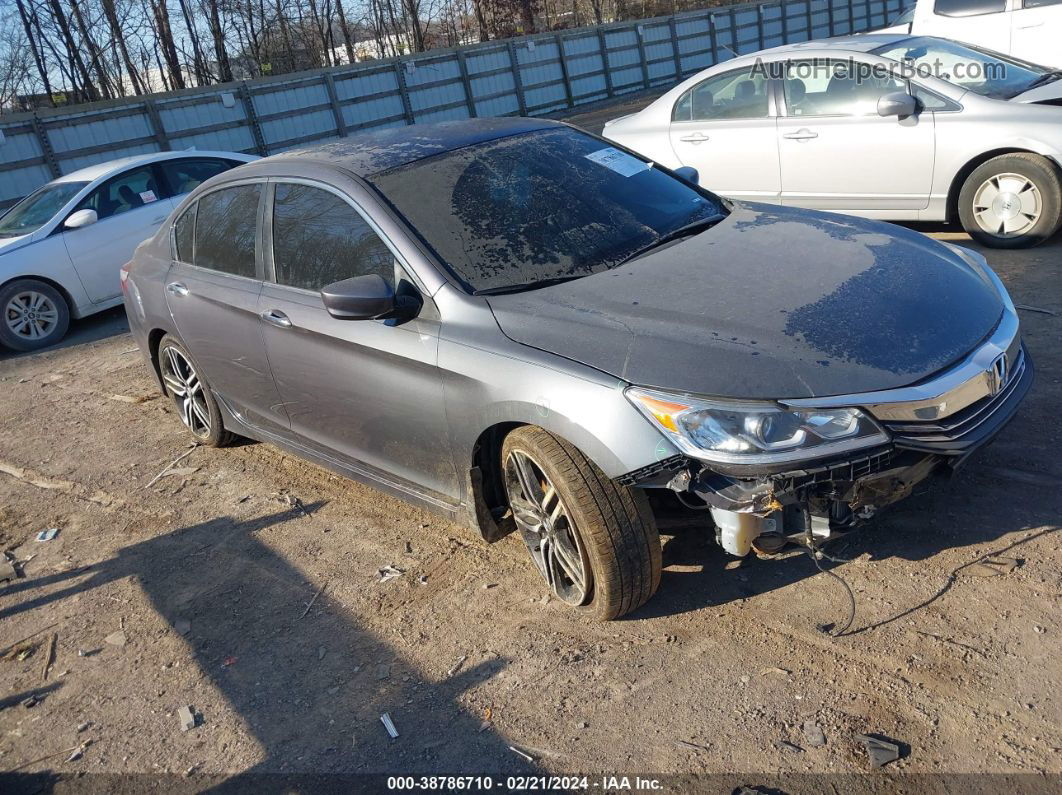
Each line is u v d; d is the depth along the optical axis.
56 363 8.03
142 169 9.35
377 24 34.03
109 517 4.75
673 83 30.17
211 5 28.44
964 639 2.79
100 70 26.73
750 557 3.38
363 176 3.76
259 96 20.44
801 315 2.89
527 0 36.91
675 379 2.69
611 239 3.58
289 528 4.30
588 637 3.12
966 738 2.44
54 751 3.05
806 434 2.58
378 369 3.51
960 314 3.00
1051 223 6.19
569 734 2.71
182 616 3.72
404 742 2.80
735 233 3.63
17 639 3.77
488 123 4.35
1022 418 3.99
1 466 5.71
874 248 3.40
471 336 3.16
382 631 3.38
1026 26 9.93
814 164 6.96
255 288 4.20
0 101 25.86
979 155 6.29
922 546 3.25
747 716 2.65
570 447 2.93
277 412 4.38
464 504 3.48
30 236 8.66
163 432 5.85
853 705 2.62
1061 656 2.66
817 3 35.44
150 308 5.14
